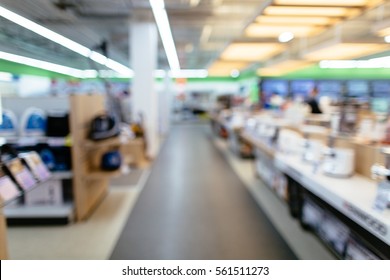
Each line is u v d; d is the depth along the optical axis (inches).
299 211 141.3
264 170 207.3
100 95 173.8
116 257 112.3
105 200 173.9
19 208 143.5
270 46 213.8
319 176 109.6
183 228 136.7
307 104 232.1
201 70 671.1
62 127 140.5
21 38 299.6
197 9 218.7
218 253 114.8
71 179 158.1
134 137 256.5
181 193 186.5
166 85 554.9
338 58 242.7
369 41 156.3
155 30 284.0
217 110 499.8
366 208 78.0
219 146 367.9
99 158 168.7
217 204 167.3
